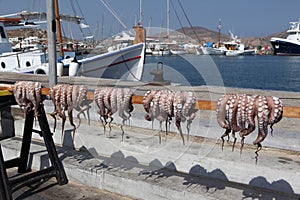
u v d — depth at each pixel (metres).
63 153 3.54
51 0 4.29
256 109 1.83
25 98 2.74
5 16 13.85
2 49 13.61
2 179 2.67
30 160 3.53
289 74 25.38
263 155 2.84
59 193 2.97
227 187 2.62
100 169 3.03
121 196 2.88
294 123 3.39
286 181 2.49
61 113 2.60
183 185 2.65
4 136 4.30
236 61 46.78
